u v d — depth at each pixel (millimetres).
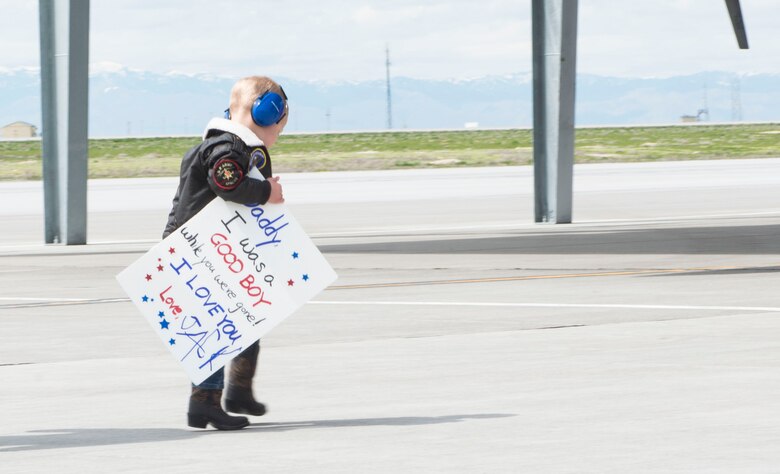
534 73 27266
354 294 14430
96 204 41094
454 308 12891
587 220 28859
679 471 5555
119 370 9211
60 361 9719
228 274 6516
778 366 8742
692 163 66625
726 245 21047
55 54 24312
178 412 7449
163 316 6543
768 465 5648
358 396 7852
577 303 13172
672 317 11797
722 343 9969
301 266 6512
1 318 12695
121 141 96500
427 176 58844
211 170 6363
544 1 26812
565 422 6801
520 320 11781
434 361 9305
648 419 6836
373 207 36312
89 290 15578
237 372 6969
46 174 24547
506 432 6547
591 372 8609
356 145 92250
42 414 7418
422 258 19438
